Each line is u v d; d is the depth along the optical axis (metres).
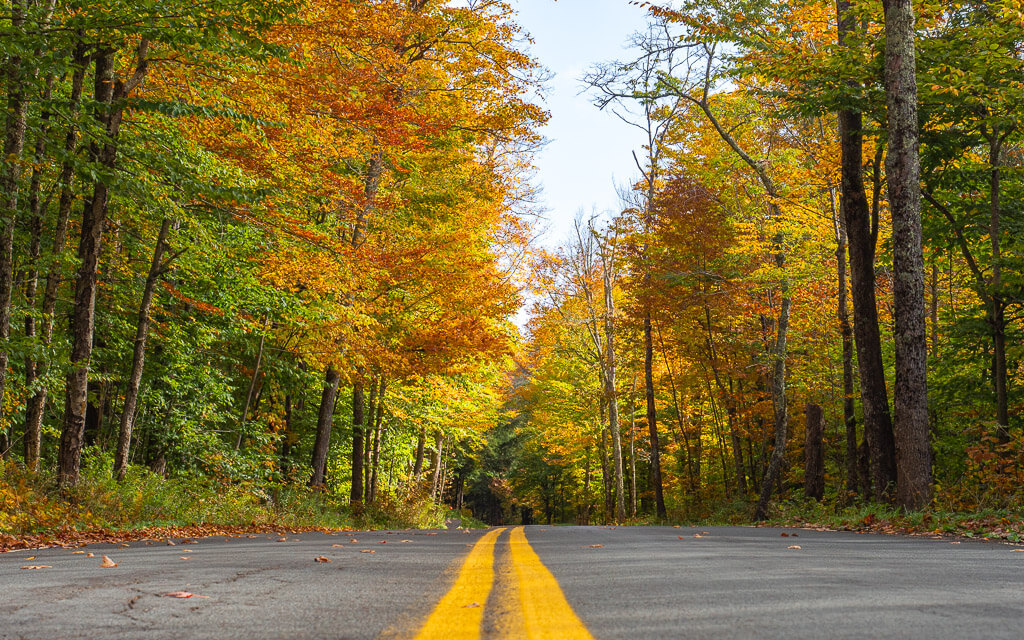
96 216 13.35
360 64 15.59
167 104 11.92
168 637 2.71
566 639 2.55
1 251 12.27
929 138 16.16
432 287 19.92
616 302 36.62
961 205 17.62
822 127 22.84
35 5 11.86
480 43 18.00
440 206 19.73
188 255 16.59
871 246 16.80
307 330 19.31
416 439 33.16
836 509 19.28
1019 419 17.39
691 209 25.36
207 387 19.11
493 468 75.94
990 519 10.76
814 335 26.48
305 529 15.64
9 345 11.95
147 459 19.78
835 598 3.40
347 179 16.16
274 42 13.72
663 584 4.08
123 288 17.72
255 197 12.95
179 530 12.38
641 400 35.62
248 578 4.68
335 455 29.33
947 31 15.30
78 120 11.66
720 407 32.47
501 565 5.54
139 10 10.62
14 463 12.48
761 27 18.73
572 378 39.47
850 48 14.95
